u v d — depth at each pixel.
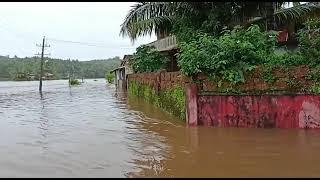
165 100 16.02
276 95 11.02
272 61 11.57
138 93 24.84
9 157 8.68
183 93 12.70
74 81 70.62
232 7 16.34
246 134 10.41
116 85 55.47
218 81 11.59
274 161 7.86
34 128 13.30
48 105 23.53
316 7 18.31
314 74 10.89
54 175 7.21
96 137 11.08
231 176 7.00
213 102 11.53
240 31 12.77
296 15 17.80
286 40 17.44
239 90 11.38
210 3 16.47
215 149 9.01
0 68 116.62
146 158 8.45
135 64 25.86
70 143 10.26
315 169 7.25
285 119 10.96
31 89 52.28
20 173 7.36
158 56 24.89
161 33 21.77
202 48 11.95
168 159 8.30
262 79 11.25
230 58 11.62
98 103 23.97
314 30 11.75
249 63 11.59
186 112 12.13
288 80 11.05
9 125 14.24
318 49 11.39
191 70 11.68
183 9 16.84
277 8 16.72
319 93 10.72
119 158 8.48
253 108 11.17
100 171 7.47
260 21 17.78
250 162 7.84
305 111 10.82
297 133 10.31
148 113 16.61
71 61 142.62
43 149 9.52
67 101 26.86
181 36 17.50
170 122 13.28
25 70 109.88
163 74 16.70
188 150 9.03
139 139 10.59
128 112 17.53
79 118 15.88
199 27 17.25
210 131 10.98
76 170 7.55
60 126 13.60
